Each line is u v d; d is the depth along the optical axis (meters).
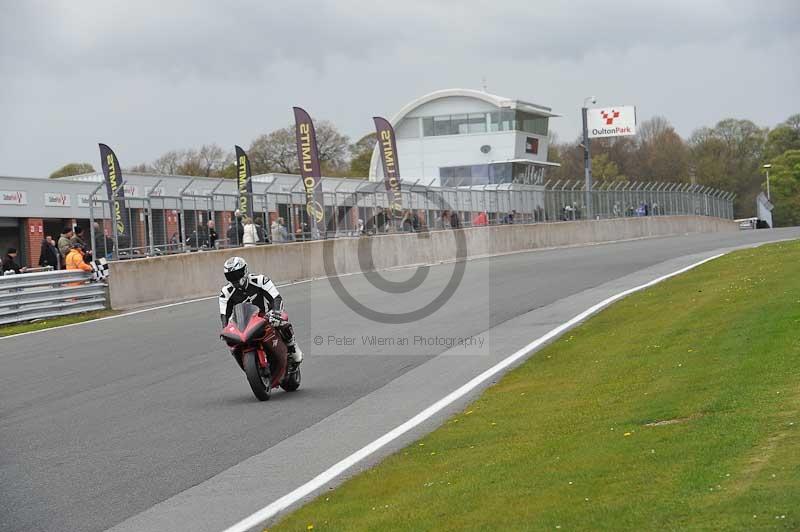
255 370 30.45
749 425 19.47
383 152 143.88
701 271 58.75
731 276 51.56
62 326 56.28
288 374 32.28
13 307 57.97
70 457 24.91
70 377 38.12
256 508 19.47
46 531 18.73
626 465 18.36
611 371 30.75
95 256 64.62
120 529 18.64
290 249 80.62
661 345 33.66
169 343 46.00
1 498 21.31
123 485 21.86
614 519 14.95
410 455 22.91
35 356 44.59
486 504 17.36
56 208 111.81
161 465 23.48
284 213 86.25
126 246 66.69
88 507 20.25
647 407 23.92
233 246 79.06
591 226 131.88
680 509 14.82
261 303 31.78
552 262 81.69
